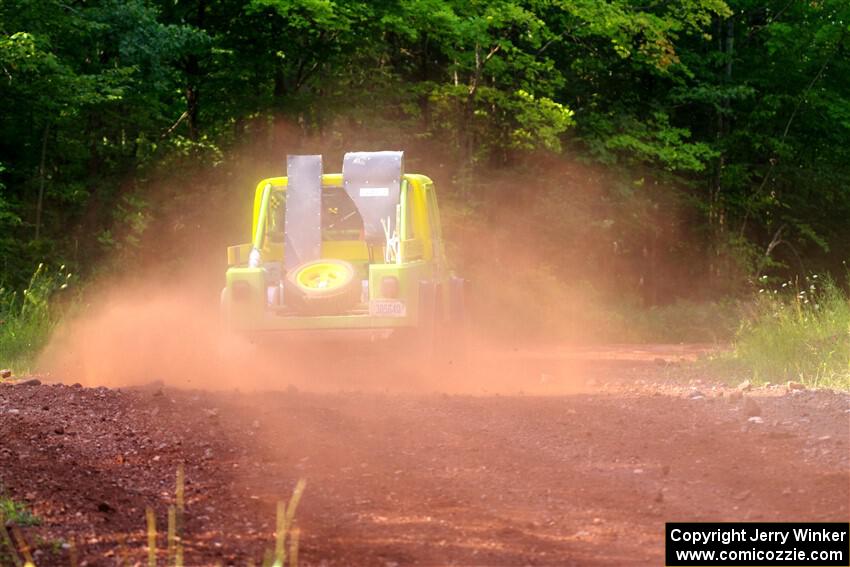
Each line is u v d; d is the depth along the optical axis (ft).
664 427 100.83
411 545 62.28
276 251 164.55
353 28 313.53
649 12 368.48
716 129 432.66
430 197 165.99
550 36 334.65
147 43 264.72
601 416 107.55
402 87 333.62
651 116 406.41
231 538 62.75
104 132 294.87
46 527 62.28
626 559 59.67
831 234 452.35
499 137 355.36
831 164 456.45
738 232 435.94
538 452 89.76
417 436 96.84
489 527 66.39
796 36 415.23
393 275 146.10
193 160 310.86
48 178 282.36
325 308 148.56
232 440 94.02
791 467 82.02
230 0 307.78
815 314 167.53
